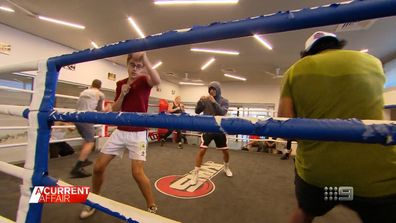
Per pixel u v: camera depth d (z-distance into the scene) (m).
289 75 0.84
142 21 3.78
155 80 1.55
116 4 3.27
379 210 0.66
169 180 2.60
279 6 3.13
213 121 0.46
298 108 0.81
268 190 2.40
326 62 0.75
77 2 3.24
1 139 3.62
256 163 3.86
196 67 6.69
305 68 0.78
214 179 2.73
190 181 2.58
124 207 0.58
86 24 3.96
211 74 7.62
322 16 0.41
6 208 1.70
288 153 4.38
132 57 1.45
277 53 5.05
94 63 6.07
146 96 1.59
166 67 6.82
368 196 0.67
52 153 3.67
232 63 6.05
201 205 1.91
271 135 0.41
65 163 3.25
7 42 4.10
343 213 1.82
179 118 0.49
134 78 1.51
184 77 8.35
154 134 6.27
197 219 1.66
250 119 0.43
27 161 0.73
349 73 0.72
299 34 4.03
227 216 1.73
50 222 1.50
